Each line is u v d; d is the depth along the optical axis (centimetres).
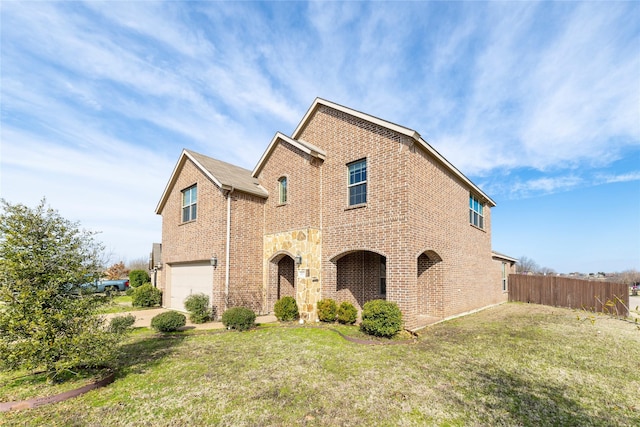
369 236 1088
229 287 1286
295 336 922
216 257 1293
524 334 969
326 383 565
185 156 1559
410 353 750
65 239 559
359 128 1166
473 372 623
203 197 1419
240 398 504
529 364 677
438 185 1229
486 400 497
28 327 495
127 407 473
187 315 1391
